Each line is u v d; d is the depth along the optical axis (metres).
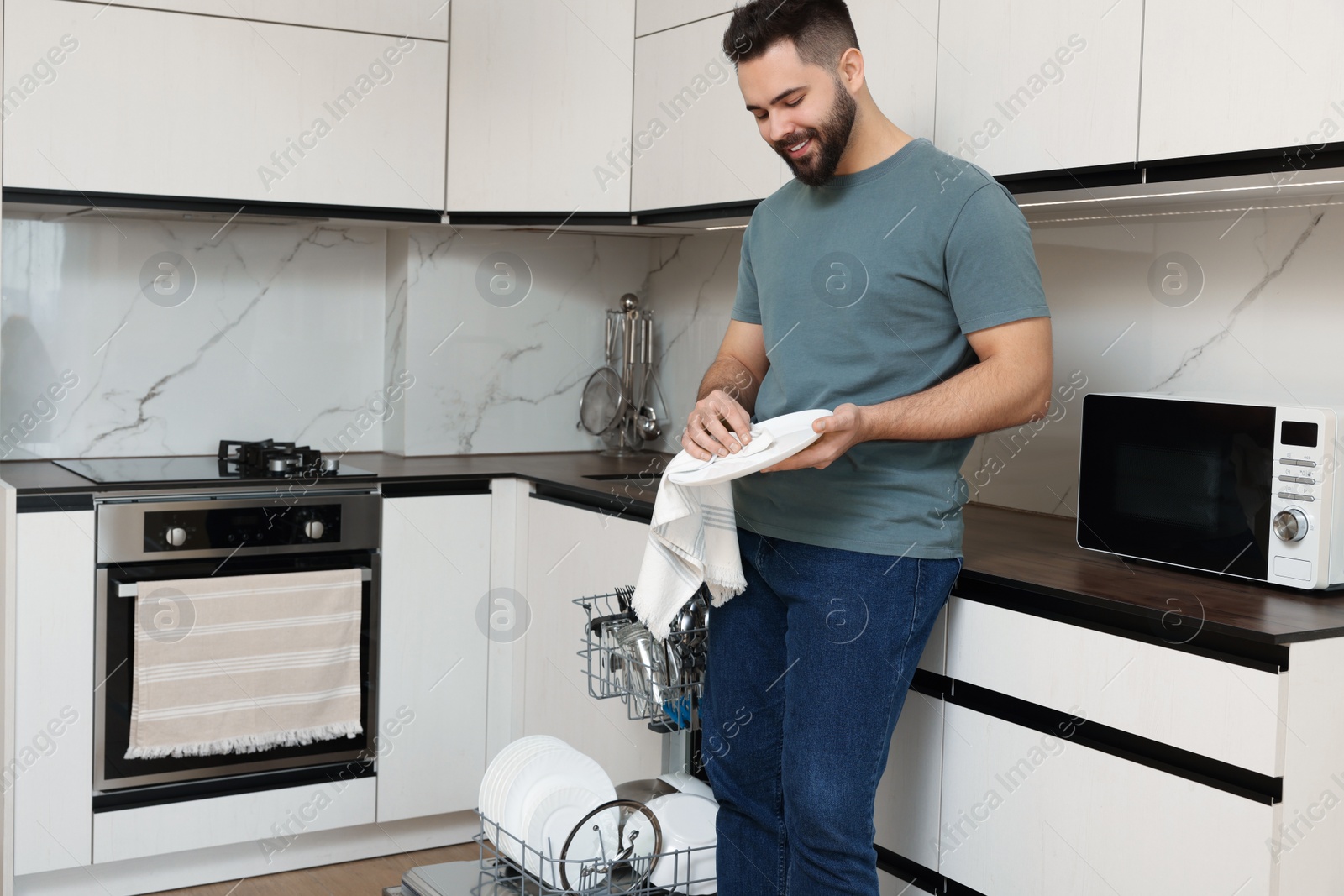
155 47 2.67
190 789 2.60
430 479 2.82
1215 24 1.71
